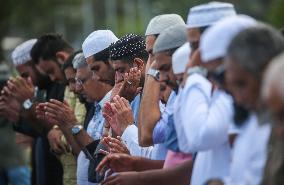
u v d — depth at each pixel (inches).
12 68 671.8
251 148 257.6
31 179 526.0
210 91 283.6
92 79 416.8
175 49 322.3
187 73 287.0
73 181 462.6
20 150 610.9
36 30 1749.5
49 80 504.4
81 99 443.5
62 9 2325.3
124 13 3014.3
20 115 499.2
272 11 1796.3
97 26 2878.9
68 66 451.5
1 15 1405.0
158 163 335.3
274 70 231.5
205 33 275.7
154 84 347.6
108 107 370.0
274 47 250.2
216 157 280.4
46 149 496.4
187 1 2303.2
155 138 341.7
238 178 261.4
